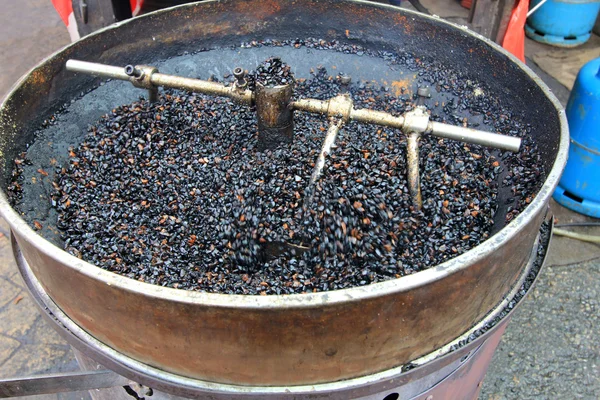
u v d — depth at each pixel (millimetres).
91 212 688
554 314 1105
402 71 879
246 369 475
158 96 839
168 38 865
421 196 679
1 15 2154
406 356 505
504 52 739
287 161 699
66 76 763
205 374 491
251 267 623
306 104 667
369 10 862
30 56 1910
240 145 779
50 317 551
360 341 460
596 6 1917
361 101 877
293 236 617
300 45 929
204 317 426
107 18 1004
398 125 634
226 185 704
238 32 915
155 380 502
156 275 604
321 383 497
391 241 613
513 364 1021
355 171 648
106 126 805
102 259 625
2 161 641
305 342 447
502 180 709
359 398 542
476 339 527
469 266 443
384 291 415
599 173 1271
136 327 465
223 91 684
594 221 1345
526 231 493
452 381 618
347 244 604
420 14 826
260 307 406
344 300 410
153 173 737
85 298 474
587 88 1211
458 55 816
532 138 697
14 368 1005
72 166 746
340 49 917
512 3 1029
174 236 656
